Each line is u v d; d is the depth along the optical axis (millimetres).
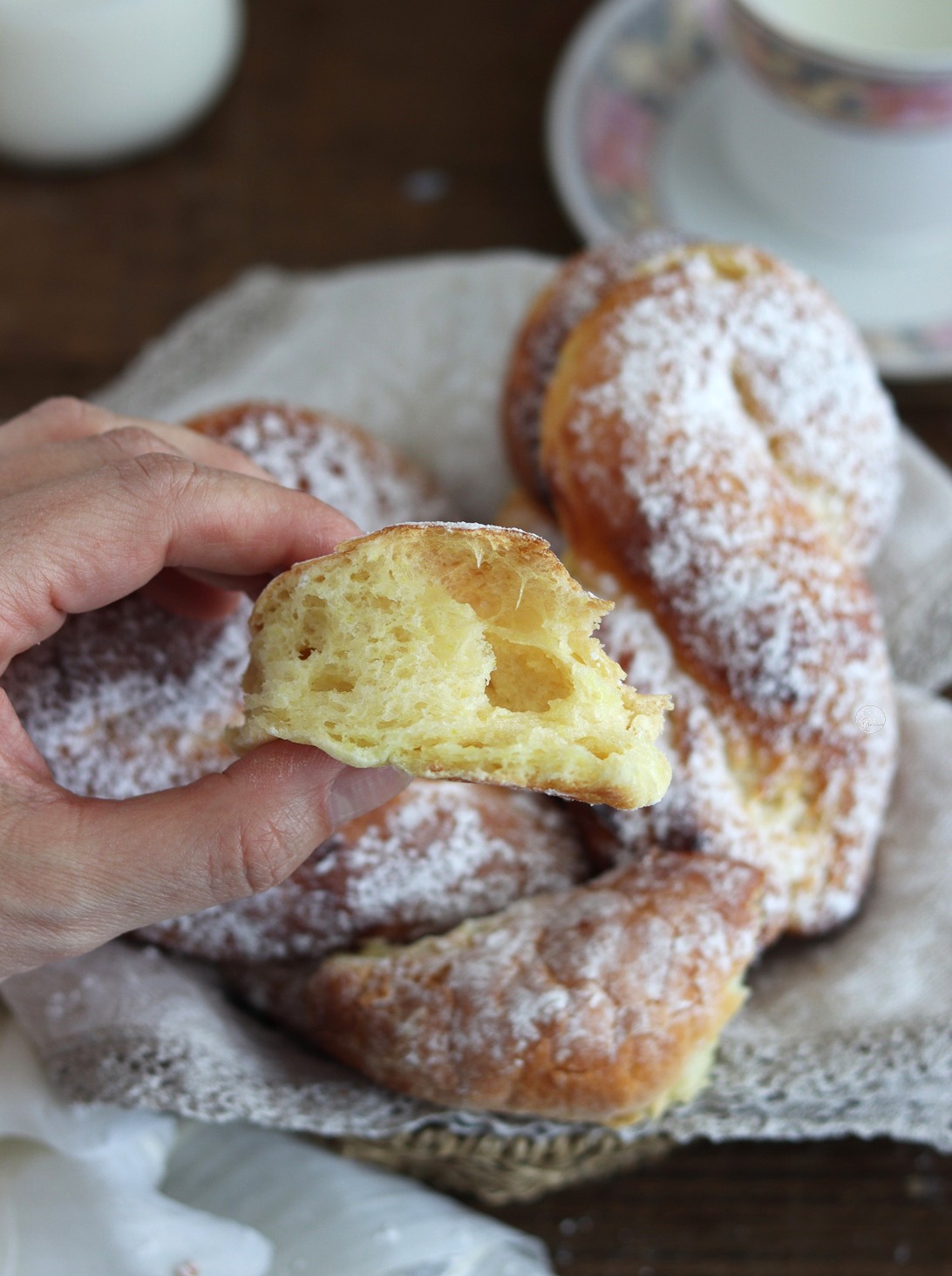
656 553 311
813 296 349
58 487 260
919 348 440
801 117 424
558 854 322
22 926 245
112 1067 289
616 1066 275
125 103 485
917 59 397
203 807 241
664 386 318
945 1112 315
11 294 487
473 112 529
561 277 376
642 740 245
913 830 342
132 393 427
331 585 240
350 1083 297
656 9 504
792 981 326
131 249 498
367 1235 322
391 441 413
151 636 315
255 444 347
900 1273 346
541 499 361
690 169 480
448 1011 282
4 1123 307
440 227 503
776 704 314
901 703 360
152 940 317
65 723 308
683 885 295
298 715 243
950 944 319
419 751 240
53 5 458
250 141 521
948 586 375
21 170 512
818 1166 356
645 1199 355
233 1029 308
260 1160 337
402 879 311
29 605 255
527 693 252
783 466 333
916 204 438
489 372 416
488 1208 354
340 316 432
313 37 547
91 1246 305
